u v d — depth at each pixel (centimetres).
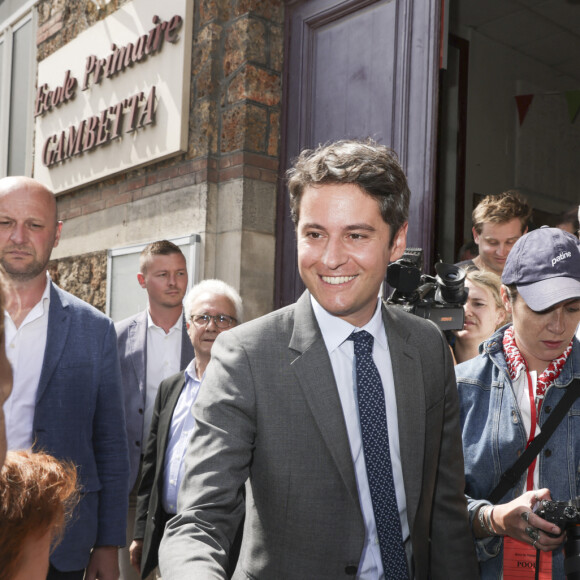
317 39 389
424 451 129
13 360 181
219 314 242
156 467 245
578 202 657
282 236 388
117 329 305
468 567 135
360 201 118
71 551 181
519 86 615
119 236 457
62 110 513
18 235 177
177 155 409
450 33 538
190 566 97
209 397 120
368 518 126
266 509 121
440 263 203
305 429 120
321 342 125
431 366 135
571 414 146
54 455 182
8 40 610
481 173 585
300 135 389
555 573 144
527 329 146
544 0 534
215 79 396
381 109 354
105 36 468
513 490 148
